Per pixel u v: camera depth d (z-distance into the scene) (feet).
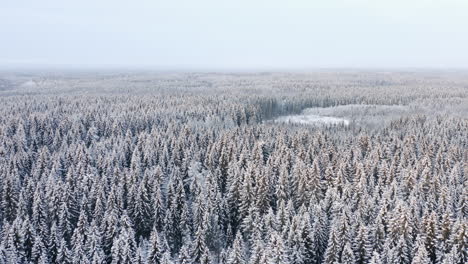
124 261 171.32
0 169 264.31
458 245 171.53
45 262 179.01
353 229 190.19
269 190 239.91
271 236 175.83
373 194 228.02
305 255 183.83
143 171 295.69
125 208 244.01
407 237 182.19
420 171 272.10
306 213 189.98
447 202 211.20
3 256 174.09
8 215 231.91
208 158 301.43
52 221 220.23
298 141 343.05
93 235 186.50
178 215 226.38
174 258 209.15
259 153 295.28
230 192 242.58
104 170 278.67
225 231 231.09
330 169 257.34
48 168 287.69
